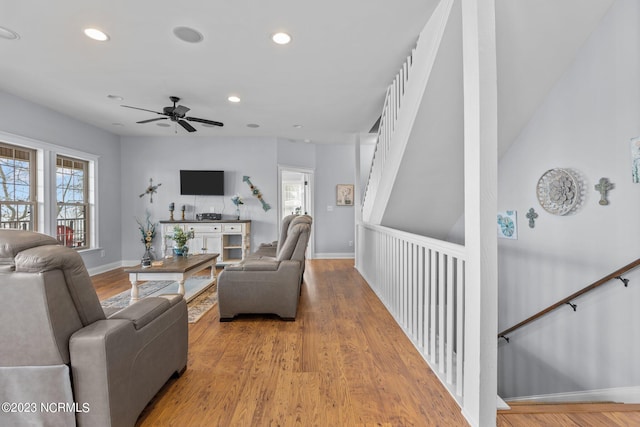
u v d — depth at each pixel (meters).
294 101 4.05
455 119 2.76
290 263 2.90
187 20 2.35
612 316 2.21
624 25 2.10
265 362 2.08
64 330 1.18
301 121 4.92
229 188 5.97
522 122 2.94
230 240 5.95
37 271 1.10
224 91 3.72
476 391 1.45
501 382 3.32
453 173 3.37
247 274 2.84
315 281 4.55
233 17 2.32
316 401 1.66
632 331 2.09
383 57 2.91
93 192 5.16
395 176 3.32
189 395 1.70
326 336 2.52
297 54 2.86
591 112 2.34
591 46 2.32
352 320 2.90
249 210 5.99
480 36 1.45
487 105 1.45
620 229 2.15
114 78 3.36
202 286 4.11
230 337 2.50
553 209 2.66
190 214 5.91
